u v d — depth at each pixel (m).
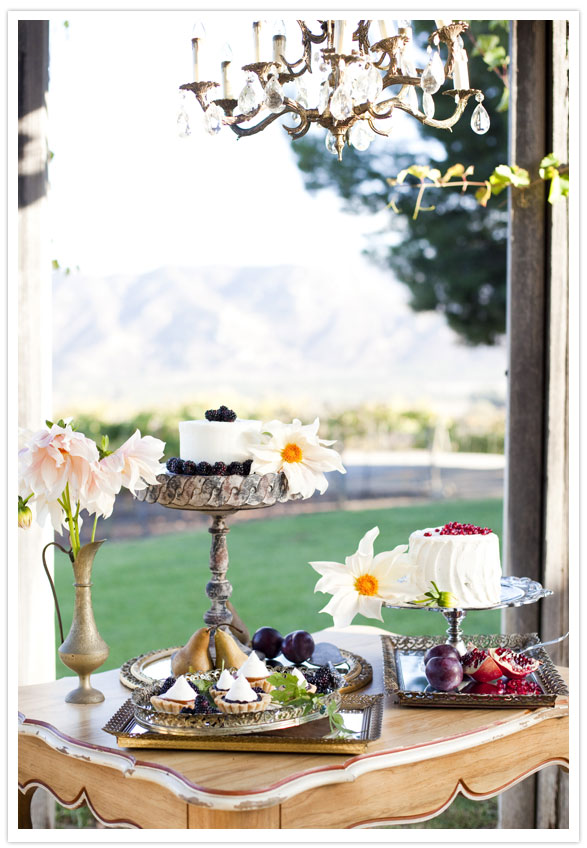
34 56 2.20
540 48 2.22
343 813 1.37
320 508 11.59
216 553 1.79
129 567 8.63
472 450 14.20
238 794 1.22
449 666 1.62
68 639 1.65
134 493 1.69
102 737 1.46
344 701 1.57
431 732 1.47
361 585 1.72
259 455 1.67
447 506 11.05
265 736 1.38
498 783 1.56
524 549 2.26
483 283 7.93
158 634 6.12
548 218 2.23
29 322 2.20
